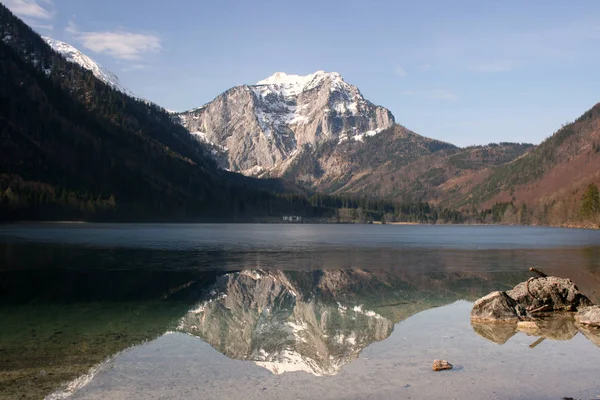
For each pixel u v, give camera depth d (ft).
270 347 61.67
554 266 167.12
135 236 334.65
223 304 93.86
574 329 71.97
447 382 48.24
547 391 45.80
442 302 96.94
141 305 92.22
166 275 137.39
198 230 484.74
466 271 152.15
